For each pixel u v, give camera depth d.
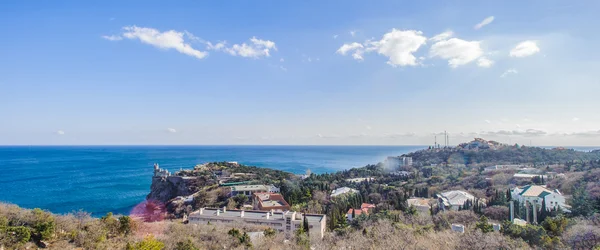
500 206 84.06
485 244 42.47
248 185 147.75
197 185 155.12
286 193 132.38
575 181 105.50
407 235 46.12
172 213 125.38
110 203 147.12
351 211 97.94
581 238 47.88
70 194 167.25
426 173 187.00
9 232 34.59
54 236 39.50
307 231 67.69
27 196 160.38
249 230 61.62
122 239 41.12
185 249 37.72
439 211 88.12
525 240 49.25
